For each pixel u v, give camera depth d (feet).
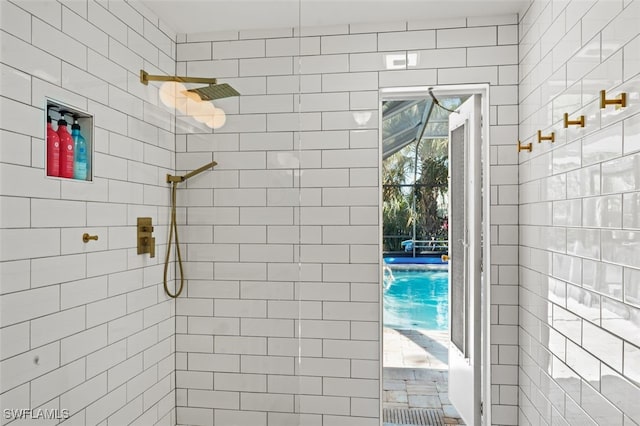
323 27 8.23
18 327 3.44
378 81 8.09
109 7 4.08
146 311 4.49
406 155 21.31
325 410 8.09
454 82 7.91
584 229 4.96
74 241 3.79
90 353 3.91
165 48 4.74
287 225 5.26
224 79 5.14
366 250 8.06
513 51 7.76
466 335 8.52
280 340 5.17
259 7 5.13
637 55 3.83
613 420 4.30
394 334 14.70
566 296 5.49
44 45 3.59
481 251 8.18
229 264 5.05
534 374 6.78
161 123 4.68
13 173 3.42
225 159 5.10
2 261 3.35
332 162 8.18
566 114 4.98
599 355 4.59
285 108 5.29
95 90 3.96
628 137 3.98
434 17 7.88
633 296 3.91
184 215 4.98
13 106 3.42
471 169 8.33
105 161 4.04
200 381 4.91
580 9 5.07
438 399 9.72
